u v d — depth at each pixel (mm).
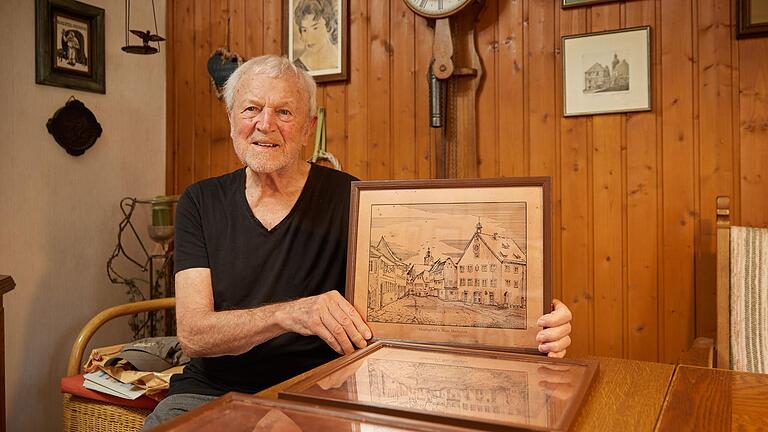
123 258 2867
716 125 2094
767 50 2025
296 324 1133
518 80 2367
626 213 2219
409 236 1085
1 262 2361
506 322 1011
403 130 2566
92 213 2723
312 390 747
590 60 2252
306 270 1508
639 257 2201
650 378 904
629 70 2197
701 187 2115
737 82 2066
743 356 1845
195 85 3016
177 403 1406
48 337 2539
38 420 2506
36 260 2490
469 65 2416
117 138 2828
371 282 1088
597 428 687
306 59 2738
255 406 682
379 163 2615
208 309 1379
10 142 2389
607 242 2244
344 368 843
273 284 1480
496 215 1050
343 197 1609
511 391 750
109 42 2787
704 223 2111
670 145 2156
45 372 2529
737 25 2049
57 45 2547
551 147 2322
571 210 2297
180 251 1484
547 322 979
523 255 1024
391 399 714
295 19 2758
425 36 2520
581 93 2266
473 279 1038
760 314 1841
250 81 1457
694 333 2127
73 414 1982
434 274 1058
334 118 2703
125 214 2799
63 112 2561
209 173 2988
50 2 2512
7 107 2375
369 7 2623
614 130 2232
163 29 3049
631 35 2189
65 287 2611
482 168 2426
